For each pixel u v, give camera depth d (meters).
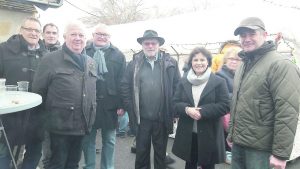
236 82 2.72
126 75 3.85
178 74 3.82
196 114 3.20
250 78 2.49
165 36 7.53
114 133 4.07
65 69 2.86
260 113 2.43
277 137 2.31
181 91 3.51
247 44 2.54
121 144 6.16
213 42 6.47
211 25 6.98
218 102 3.29
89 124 3.01
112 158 4.07
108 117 3.93
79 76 2.93
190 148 3.36
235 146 2.76
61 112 2.82
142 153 3.76
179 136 3.43
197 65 3.36
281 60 2.36
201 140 3.27
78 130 2.90
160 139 3.74
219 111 3.21
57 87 2.82
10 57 3.10
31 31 3.15
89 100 3.00
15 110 2.06
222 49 5.27
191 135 3.35
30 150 3.25
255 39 2.49
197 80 3.35
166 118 3.69
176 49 7.18
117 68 4.00
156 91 3.68
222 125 3.41
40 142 3.34
